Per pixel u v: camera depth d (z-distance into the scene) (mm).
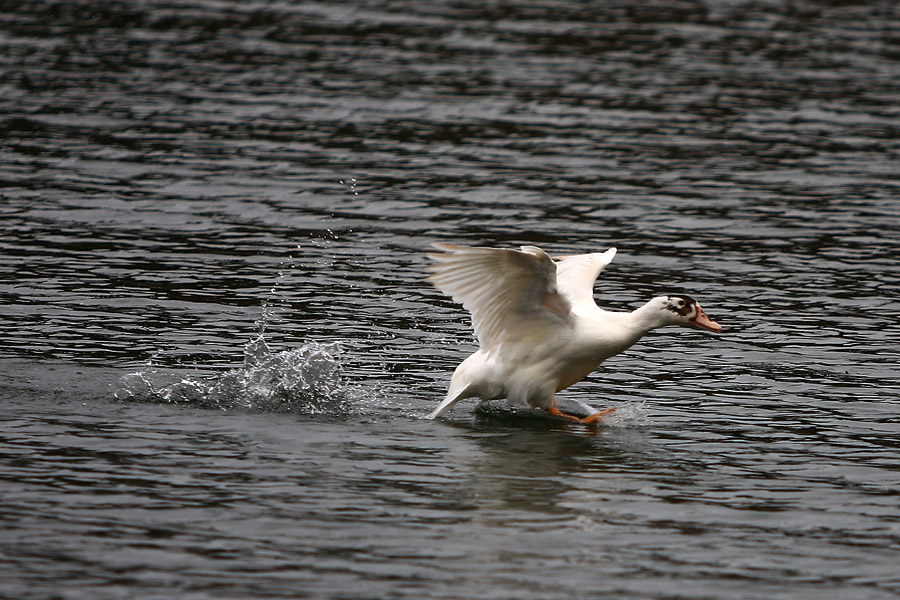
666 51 30781
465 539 8945
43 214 18719
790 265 17578
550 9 35188
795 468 10727
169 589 7973
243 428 11336
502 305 11781
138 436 10914
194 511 9250
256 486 9828
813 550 8977
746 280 16906
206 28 31875
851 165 22766
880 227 19422
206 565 8344
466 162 22375
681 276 17031
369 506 9508
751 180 21766
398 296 15906
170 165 21516
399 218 19312
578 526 9281
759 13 35219
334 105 25578
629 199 20547
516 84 27578
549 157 22828
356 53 29891
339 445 11000
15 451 10344
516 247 17953
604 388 13102
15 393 11883
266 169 21547
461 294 11805
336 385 12750
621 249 18125
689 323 12094
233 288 15906
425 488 9969
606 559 8695
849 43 31969
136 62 28359
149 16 32938
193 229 18406
